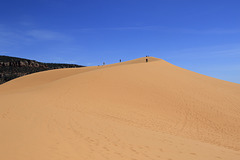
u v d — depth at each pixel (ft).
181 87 94.58
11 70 393.70
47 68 463.83
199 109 70.69
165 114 62.69
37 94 72.38
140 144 28.71
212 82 116.88
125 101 70.18
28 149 22.25
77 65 523.29
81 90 77.87
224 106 76.33
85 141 27.61
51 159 20.17
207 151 29.45
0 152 20.53
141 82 93.45
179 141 34.06
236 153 31.12
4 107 49.67
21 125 33.12
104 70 111.34
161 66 136.15
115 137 31.17
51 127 33.65
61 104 60.18
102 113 55.26
